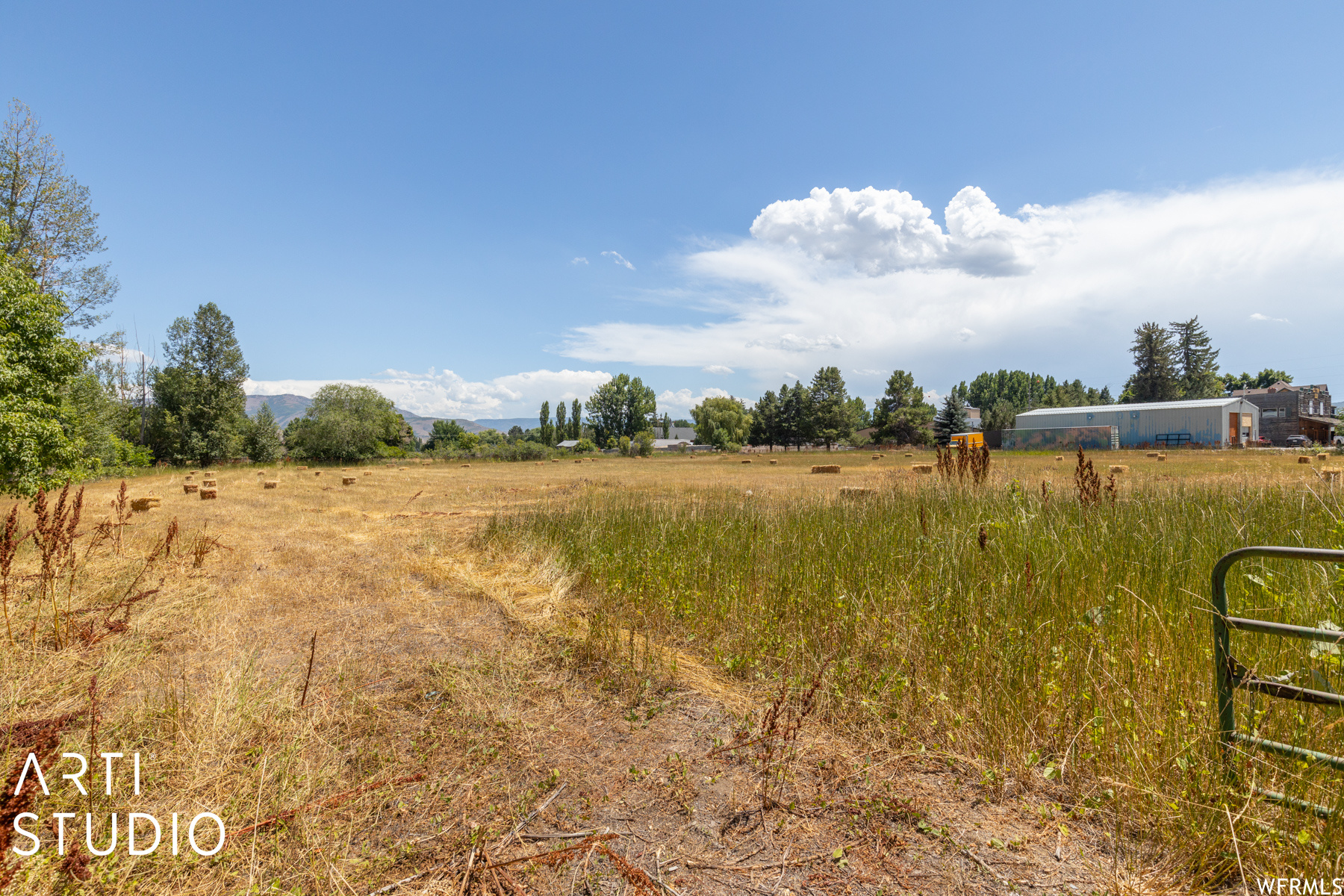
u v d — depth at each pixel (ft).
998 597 12.76
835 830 7.32
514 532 27.99
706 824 7.47
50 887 6.23
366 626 15.64
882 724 9.71
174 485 71.41
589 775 8.60
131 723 9.62
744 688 11.61
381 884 6.45
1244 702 7.70
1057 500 22.02
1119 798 7.49
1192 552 14.29
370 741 9.54
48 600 16.38
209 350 164.04
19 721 9.86
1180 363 238.27
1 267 33.73
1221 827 6.59
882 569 16.06
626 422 314.76
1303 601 9.83
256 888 6.34
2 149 69.87
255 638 14.64
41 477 33.65
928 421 240.32
